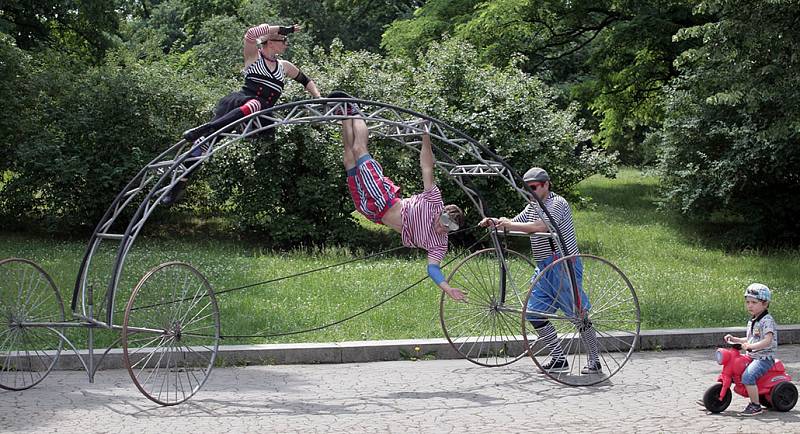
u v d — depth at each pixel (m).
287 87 16.66
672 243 18.14
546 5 25.41
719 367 8.82
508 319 9.81
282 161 16.45
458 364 9.02
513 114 16.89
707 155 18.06
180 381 7.45
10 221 18.61
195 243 17.34
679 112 18.72
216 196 17.12
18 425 6.49
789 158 17.14
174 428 6.48
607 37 24.95
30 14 25.80
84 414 6.85
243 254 16.20
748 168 17.42
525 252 16.97
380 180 7.96
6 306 8.15
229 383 8.07
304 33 31.62
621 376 8.45
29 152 16.91
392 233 17.62
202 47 28.77
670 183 19.09
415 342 9.30
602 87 26.88
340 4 37.53
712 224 20.31
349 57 17.27
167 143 17.95
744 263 15.91
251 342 9.36
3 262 7.77
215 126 7.62
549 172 17.23
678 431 6.45
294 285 12.43
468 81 17.52
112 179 17.44
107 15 27.22
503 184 17.02
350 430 6.47
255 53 8.13
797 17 14.14
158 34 41.12
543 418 6.83
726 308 11.39
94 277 12.64
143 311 10.02
